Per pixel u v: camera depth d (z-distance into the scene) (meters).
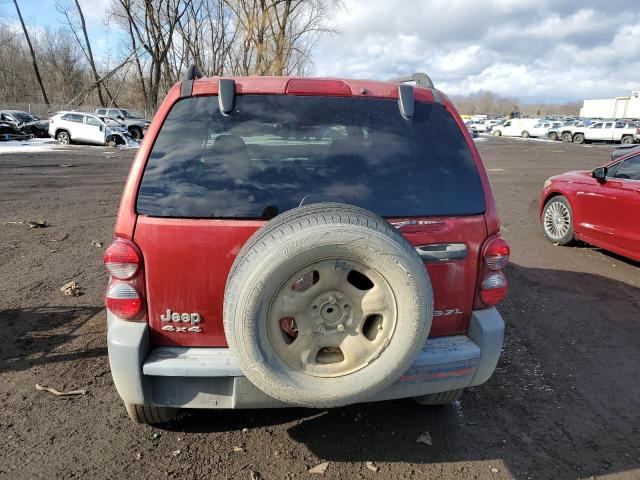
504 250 2.51
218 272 2.26
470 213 2.49
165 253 2.24
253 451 2.66
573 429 2.95
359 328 2.14
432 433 2.87
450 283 2.47
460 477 2.52
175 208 2.27
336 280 2.09
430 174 2.52
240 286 2.01
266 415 2.98
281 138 2.47
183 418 2.94
